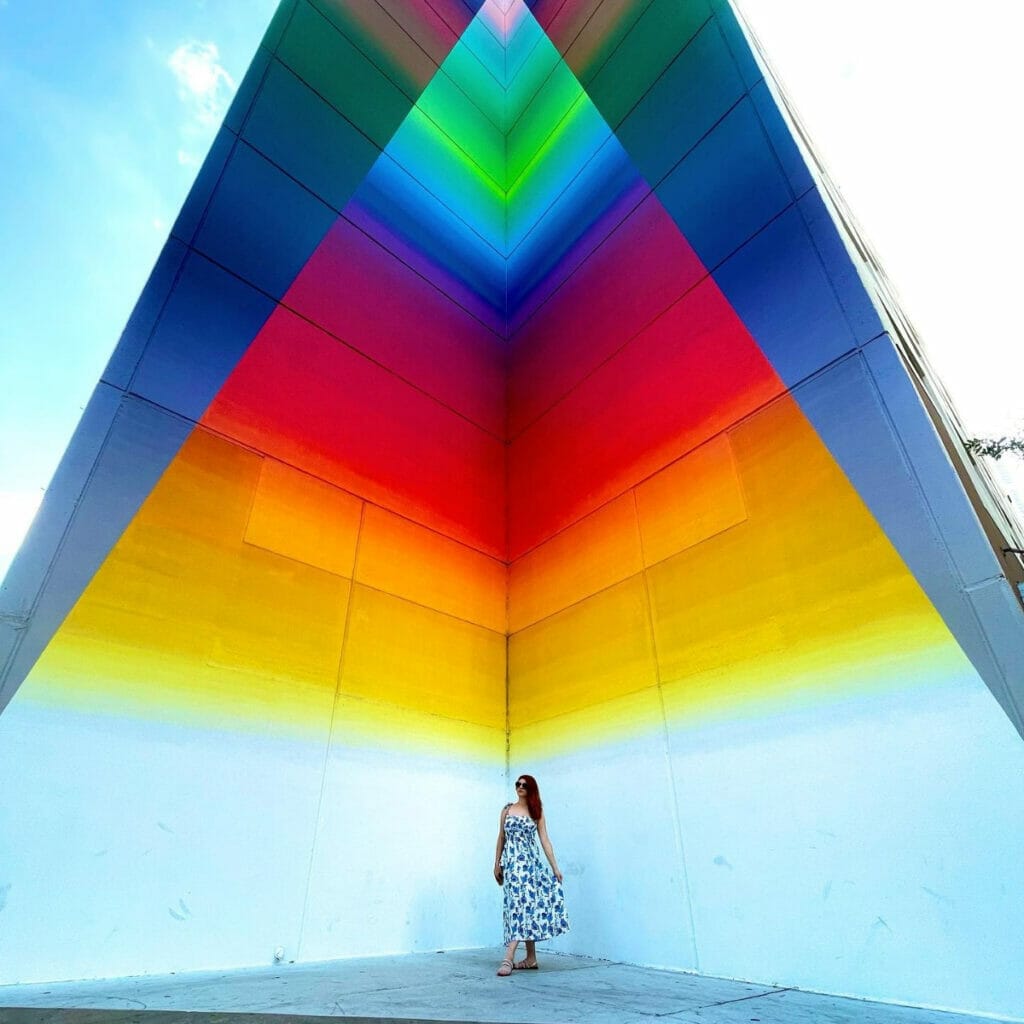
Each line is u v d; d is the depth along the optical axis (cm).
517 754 591
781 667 395
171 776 390
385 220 773
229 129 632
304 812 442
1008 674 300
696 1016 249
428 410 706
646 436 580
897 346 434
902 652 341
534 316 827
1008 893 269
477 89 1024
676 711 452
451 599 628
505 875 397
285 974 347
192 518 466
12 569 378
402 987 308
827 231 490
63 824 342
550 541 653
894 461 385
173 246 546
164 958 350
